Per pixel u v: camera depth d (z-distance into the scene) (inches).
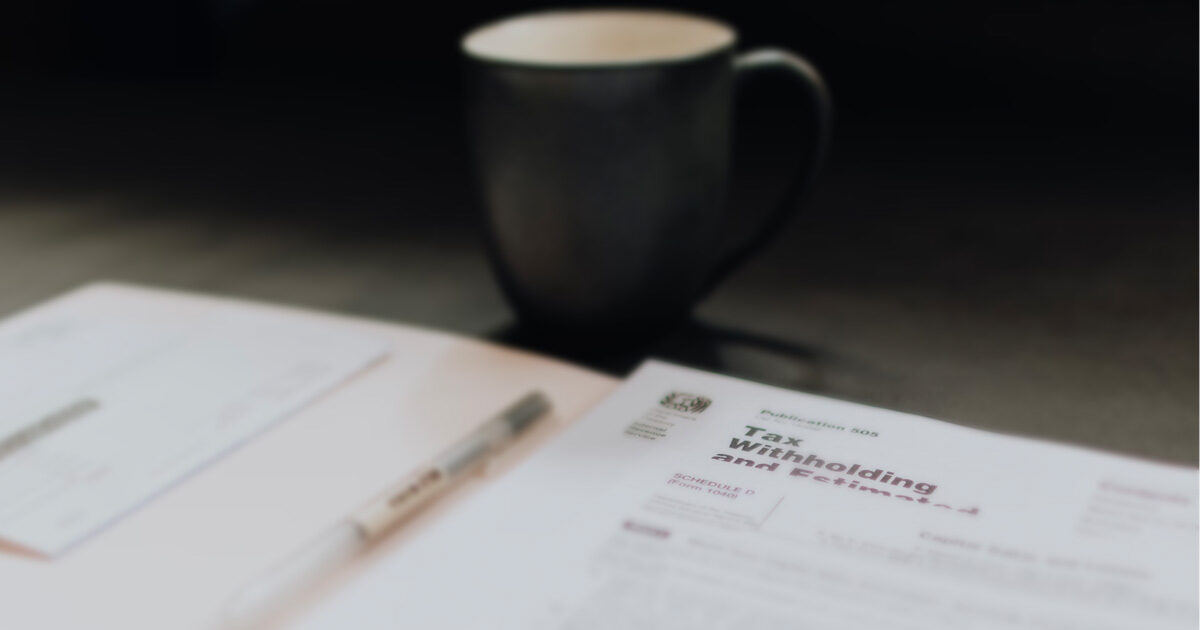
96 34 44.7
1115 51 38.1
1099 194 34.6
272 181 37.0
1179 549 23.8
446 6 44.0
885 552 24.0
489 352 28.8
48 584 24.6
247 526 25.4
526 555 24.3
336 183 36.8
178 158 38.4
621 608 23.5
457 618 23.5
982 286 31.4
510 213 28.9
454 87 42.3
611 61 28.7
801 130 38.6
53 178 37.4
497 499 25.1
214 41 44.4
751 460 25.6
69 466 26.5
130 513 25.7
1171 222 33.2
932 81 39.6
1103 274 31.5
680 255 29.1
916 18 39.4
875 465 25.4
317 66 44.8
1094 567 23.6
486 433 26.4
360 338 29.4
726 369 29.0
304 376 28.4
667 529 24.5
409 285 32.2
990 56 39.2
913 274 31.9
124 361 29.0
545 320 29.7
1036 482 24.9
